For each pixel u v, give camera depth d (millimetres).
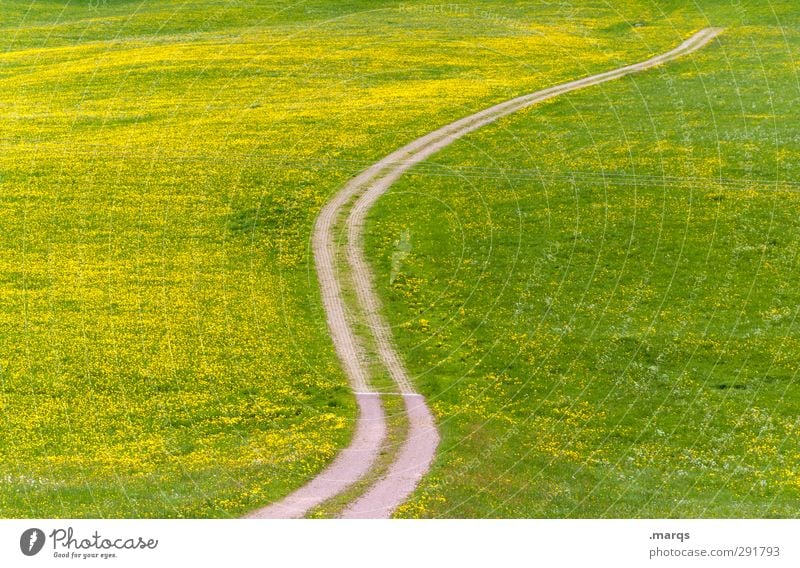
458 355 44000
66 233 58469
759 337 43750
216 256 55812
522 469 33469
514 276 51625
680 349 43188
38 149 71000
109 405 38562
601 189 60750
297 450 34594
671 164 63469
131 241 57406
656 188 60094
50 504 30016
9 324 46531
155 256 55594
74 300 49688
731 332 44344
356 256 55375
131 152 70562
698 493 31922
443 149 70125
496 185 63125
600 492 31781
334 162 68688
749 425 37094
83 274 53000
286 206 62125
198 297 50219
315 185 65188
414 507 29875
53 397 39281
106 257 55438
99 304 49219
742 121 70500
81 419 37312
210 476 32312
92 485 31578
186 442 35500
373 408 38781
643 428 37094
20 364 42125
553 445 35531
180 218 60531
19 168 67438
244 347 44594
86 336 45375
